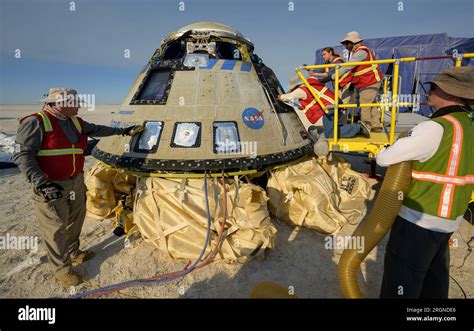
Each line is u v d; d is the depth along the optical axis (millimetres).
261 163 4012
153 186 3770
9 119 23344
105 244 4039
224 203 3512
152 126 4148
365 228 2324
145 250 3865
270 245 3504
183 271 3279
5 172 8352
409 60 3953
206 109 4164
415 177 2041
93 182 4621
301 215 4188
